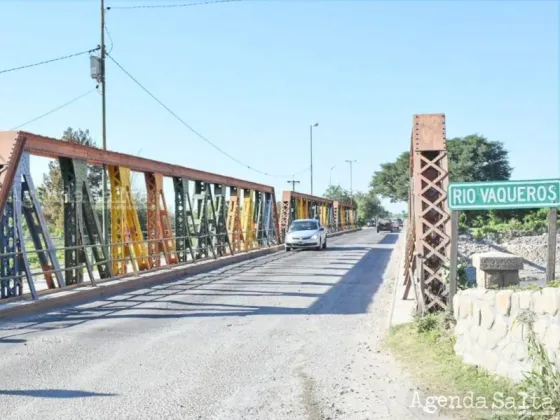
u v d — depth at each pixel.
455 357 7.05
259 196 37.16
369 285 16.89
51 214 46.66
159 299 14.43
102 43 24.52
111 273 17.33
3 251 13.37
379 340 9.26
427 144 10.12
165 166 22.09
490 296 6.25
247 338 9.63
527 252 39.56
